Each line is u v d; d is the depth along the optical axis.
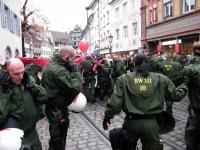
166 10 24.16
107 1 43.22
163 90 3.94
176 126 7.57
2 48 18.72
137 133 3.96
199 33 19.45
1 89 3.51
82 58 12.30
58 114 4.89
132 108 3.90
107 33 43.56
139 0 29.53
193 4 20.28
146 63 4.00
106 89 12.77
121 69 12.62
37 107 3.87
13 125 3.49
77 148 6.20
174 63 8.60
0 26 18.20
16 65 3.50
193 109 4.81
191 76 4.55
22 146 3.35
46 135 7.30
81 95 5.26
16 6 25.81
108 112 4.01
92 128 7.82
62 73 4.70
